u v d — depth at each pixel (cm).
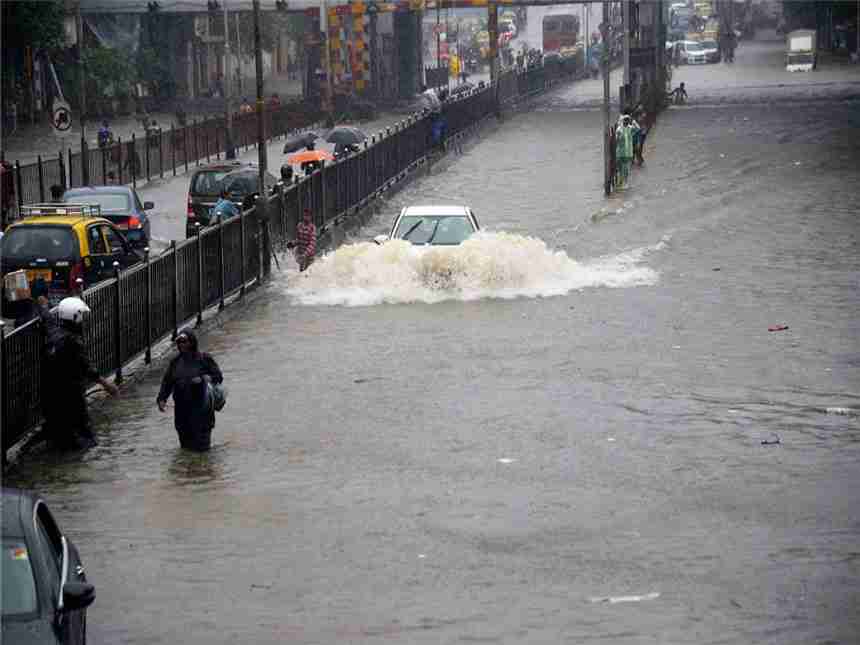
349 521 1809
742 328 2998
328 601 1518
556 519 1802
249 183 4422
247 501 1903
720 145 6794
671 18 17425
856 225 4388
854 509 1830
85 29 9562
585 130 7875
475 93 7994
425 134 6594
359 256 3488
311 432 2258
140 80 10069
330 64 8694
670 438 2194
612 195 5381
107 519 1828
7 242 3111
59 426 2159
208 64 11181
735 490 1922
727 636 1394
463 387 2534
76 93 9256
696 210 4838
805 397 2438
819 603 1484
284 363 2761
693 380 2561
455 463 2073
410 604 1503
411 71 10700
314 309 3306
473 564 1633
